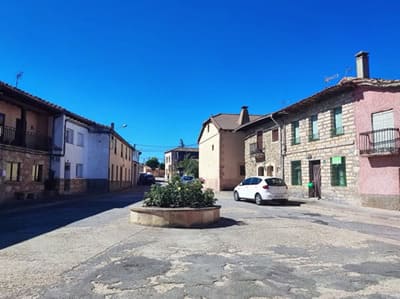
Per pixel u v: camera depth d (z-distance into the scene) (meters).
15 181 19.78
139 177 61.31
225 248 7.93
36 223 11.55
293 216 14.55
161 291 4.96
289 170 25.09
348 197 18.91
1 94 18.28
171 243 8.45
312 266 6.43
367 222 12.99
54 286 5.14
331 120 20.50
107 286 5.16
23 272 5.83
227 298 4.71
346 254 7.41
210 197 12.31
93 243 8.30
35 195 22.02
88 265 6.32
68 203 19.84
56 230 10.09
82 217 13.20
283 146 26.00
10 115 20.83
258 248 7.96
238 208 17.83
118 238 9.00
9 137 20.20
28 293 4.83
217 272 5.96
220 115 40.78
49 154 24.05
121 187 41.72
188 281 5.43
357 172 18.30
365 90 17.84
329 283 5.41
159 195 11.77
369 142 17.44
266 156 29.17
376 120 17.25
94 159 31.44
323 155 21.20
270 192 19.89
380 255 7.34
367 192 17.61
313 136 22.59
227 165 36.06
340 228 11.23
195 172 61.25
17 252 7.28
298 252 7.57
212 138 39.12
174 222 11.01
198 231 10.27
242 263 6.59
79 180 28.89
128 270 6.03
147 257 6.99
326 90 19.58
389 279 5.64
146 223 11.17
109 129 31.95
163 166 107.38
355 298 4.77
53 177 24.30
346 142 19.14
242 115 37.47
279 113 25.20
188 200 11.77
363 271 6.11
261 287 5.18
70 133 26.88
